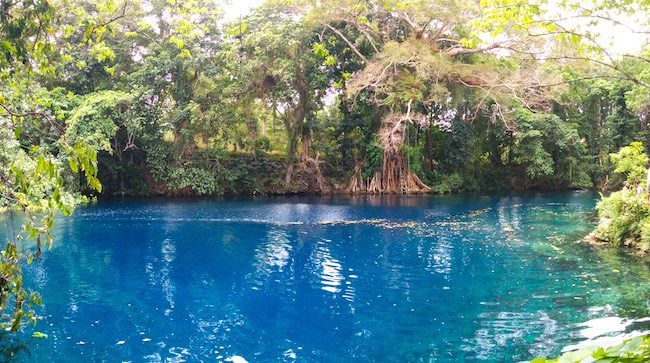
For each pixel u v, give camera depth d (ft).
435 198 79.00
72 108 61.57
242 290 26.91
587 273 29.09
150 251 37.29
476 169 101.09
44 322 21.72
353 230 47.21
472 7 63.82
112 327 21.11
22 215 46.24
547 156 90.68
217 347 18.97
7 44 12.73
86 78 69.51
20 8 13.23
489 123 93.61
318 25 72.79
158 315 22.75
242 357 18.04
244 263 33.42
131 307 23.90
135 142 79.05
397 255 35.76
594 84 94.79
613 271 29.35
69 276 29.78
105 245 39.47
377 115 83.61
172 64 70.69
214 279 29.22
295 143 86.12
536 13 14.55
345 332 20.54
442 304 24.02
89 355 18.12
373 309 23.50
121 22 64.39
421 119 73.36
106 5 19.71
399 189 86.12
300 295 25.90
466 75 71.10
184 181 76.69
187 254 36.29
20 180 11.40
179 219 53.93
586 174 97.66
